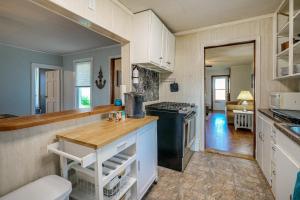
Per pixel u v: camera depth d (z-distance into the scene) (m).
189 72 3.13
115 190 1.35
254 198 1.76
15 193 1.05
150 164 1.90
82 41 3.61
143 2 2.07
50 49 4.33
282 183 1.33
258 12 2.40
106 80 4.12
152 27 2.28
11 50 4.03
